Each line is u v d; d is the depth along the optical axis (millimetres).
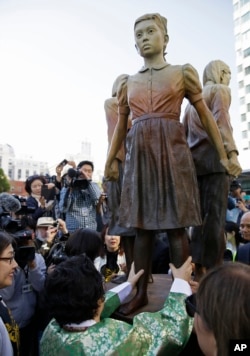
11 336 1911
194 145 2311
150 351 1269
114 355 1188
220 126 2076
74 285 1331
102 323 1331
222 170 2176
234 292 854
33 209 3285
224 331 836
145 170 1934
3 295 2422
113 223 2604
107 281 2818
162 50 2070
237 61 40062
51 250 2918
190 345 1308
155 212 1884
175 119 1971
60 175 4848
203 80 2451
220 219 2197
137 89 2014
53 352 1298
